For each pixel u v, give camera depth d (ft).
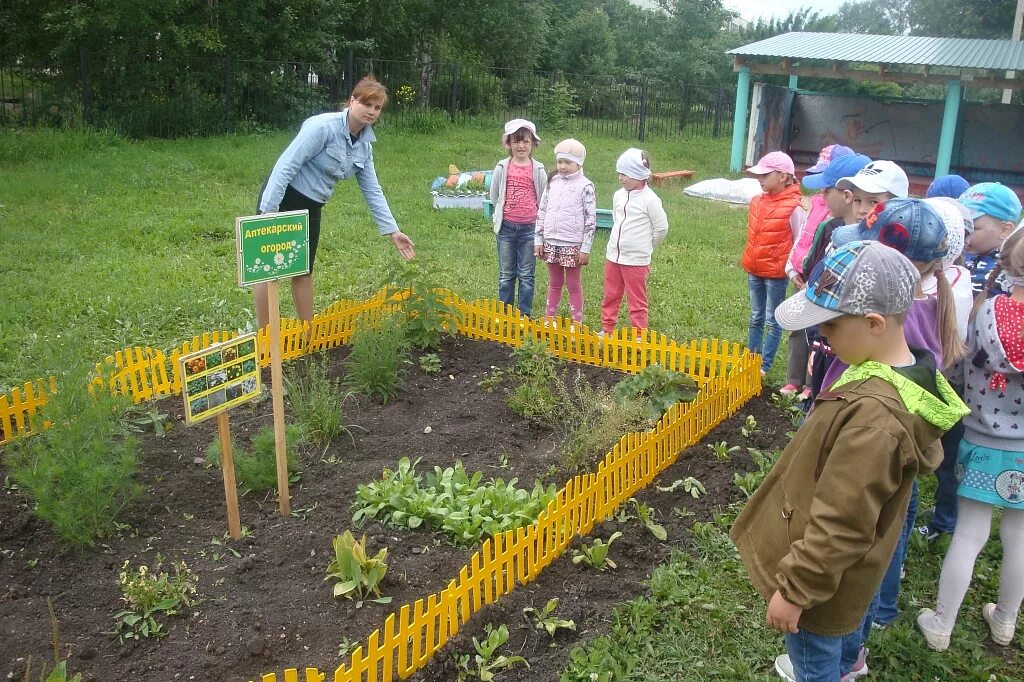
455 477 16.03
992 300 12.41
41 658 11.64
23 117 60.18
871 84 103.50
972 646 13.15
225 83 66.59
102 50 62.44
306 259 14.82
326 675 11.50
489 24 94.22
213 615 12.60
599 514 15.64
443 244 37.19
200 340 20.98
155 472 16.56
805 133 80.48
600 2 129.18
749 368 21.12
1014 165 73.51
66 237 34.45
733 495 17.04
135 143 57.72
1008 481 12.40
